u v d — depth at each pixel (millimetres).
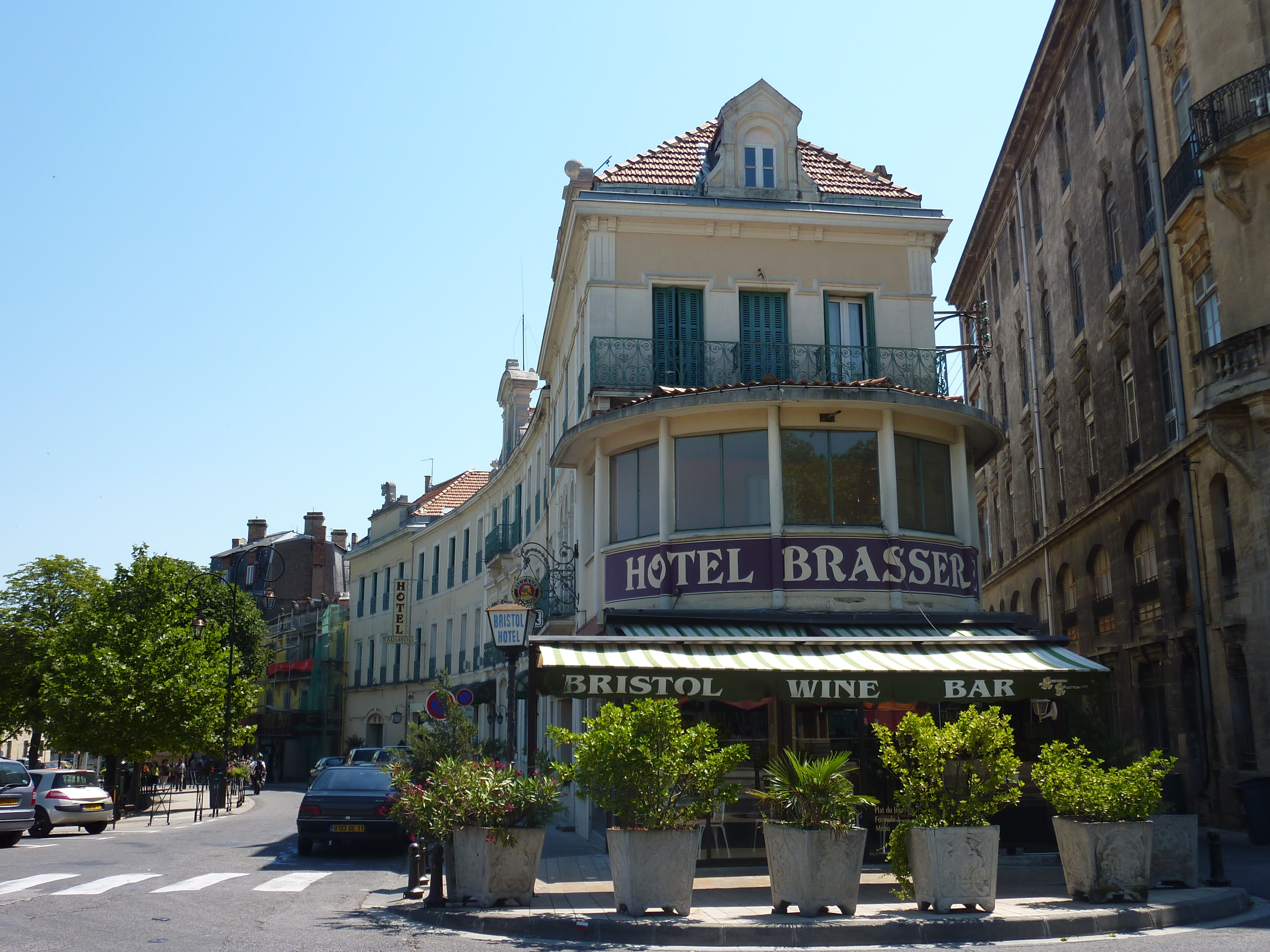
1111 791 10789
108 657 29062
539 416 31469
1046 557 33250
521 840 11164
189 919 10469
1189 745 22406
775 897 10461
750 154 22219
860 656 14367
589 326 20609
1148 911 10008
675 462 18125
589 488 20766
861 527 17453
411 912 11055
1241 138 18391
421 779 16438
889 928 9469
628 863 10242
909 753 10812
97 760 54719
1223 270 19391
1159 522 23594
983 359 22672
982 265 42594
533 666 14164
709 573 17453
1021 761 15656
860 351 20812
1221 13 19609
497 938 9648
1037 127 33438
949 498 18688
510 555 35625
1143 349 24375
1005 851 15344
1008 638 15289
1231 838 19000
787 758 12516
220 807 31281
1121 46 25516
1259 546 18672
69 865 15836
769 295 21406
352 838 17453
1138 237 24609
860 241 21750
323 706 60625
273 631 70750
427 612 49969
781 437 17719
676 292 21109
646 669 13211
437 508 52750
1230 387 18359
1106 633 27969
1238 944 8727
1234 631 19828
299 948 8789
